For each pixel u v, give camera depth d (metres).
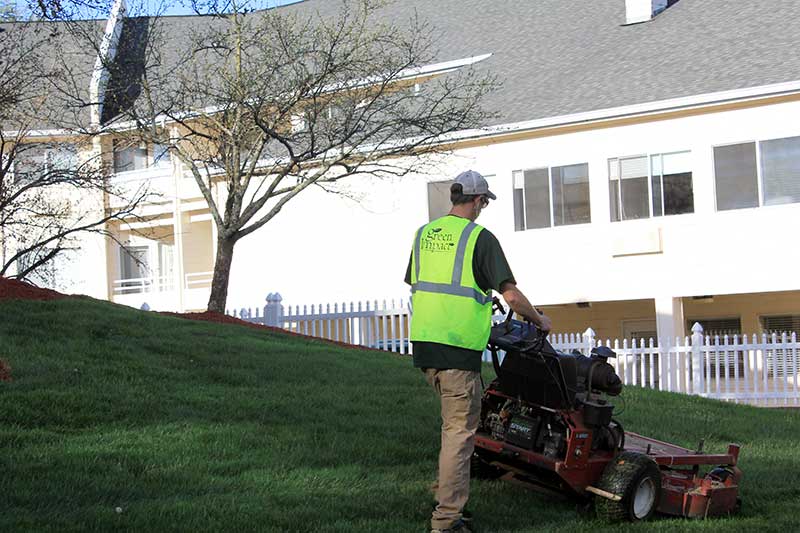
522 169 23.05
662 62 22.86
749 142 20.61
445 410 6.11
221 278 19.05
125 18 19.91
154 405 8.94
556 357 6.42
